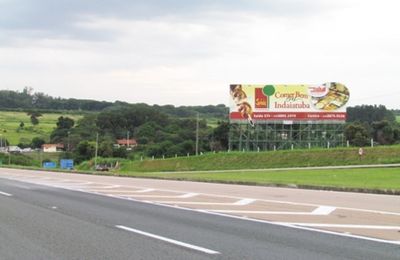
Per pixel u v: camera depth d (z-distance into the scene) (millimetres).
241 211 15414
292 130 81250
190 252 9406
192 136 114000
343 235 11141
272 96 80938
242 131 81875
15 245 10219
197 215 14562
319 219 13617
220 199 19141
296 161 67562
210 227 12336
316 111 80375
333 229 11953
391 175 37250
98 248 9844
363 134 98750
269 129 81438
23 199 19516
